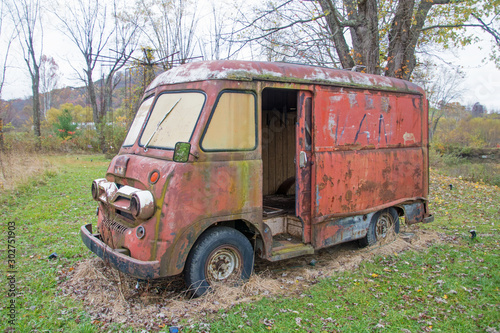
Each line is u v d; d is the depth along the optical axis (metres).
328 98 4.93
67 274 4.62
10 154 14.80
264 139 6.67
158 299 4.00
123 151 4.79
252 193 4.20
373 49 10.66
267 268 4.97
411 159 6.25
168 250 3.62
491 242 6.11
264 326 3.44
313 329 3.40
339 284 4.45
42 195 9.41
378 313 3.72
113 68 26.91
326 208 4.92
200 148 3.83
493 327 3.44
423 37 12.36
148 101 4.87
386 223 6.11
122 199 4.11
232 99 4.08
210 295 3.92
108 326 3.40
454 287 4.31
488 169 17.16
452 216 8.04
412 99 6.29
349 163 5.19
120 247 3.99
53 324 3.43
